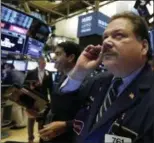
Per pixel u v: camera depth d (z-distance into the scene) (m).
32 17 3.32
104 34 0.73
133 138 0.58
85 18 2.69
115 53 0.67
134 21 0.69
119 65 0.68
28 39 3.42
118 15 0.72
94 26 2.56
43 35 3.76
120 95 0.68
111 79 0.81
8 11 2.92
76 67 0.91
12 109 3.64
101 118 0.67
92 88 0.89
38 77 2.85
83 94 0.92
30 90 1.41
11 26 3.06
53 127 0.99
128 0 3.08
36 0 4.05
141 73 0.70
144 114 0.59
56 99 0.99
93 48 0.89
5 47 3.08
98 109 0.75
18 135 3.37
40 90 2.68
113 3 4.07
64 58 1.52
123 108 0.64
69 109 0.97
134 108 0.62
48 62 3.77
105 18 2.68
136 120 0.60
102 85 0.84
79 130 0.83
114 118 0.65
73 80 0.94
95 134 0.67
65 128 0.98
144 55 0.70
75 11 4.62
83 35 2.68
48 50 4.41
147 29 0.73
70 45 1.57
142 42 0.70
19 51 3.34
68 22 6.47
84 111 0.86
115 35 0.69
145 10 2.32
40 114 1.42
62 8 4.54
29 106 1.40
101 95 0.79
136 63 0.68
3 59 3.12
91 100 0.87
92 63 0.88
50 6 4.42
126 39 0.67
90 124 0.73
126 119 0.61
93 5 4.13
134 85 0.67
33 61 3.79
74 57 1.52
